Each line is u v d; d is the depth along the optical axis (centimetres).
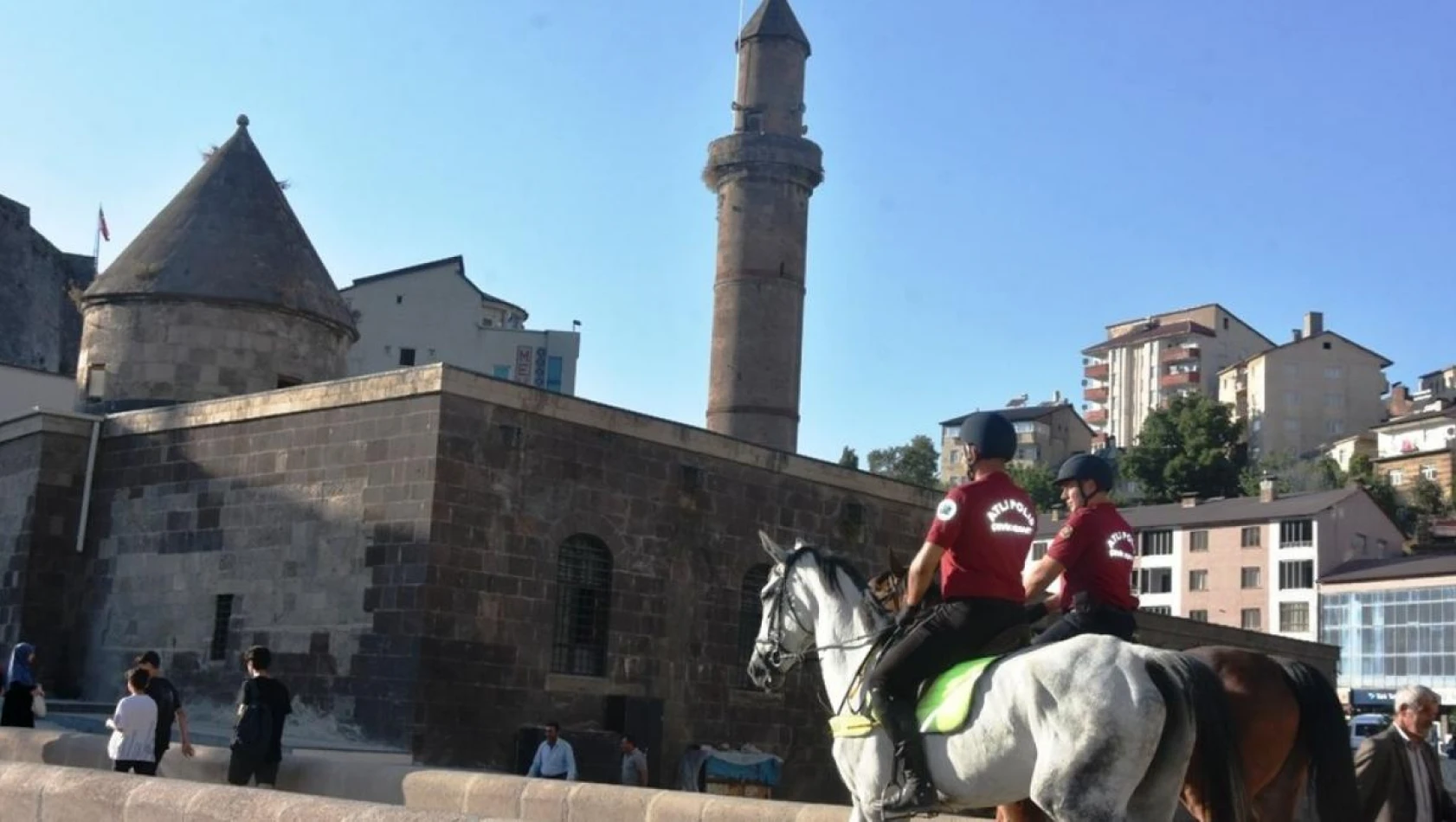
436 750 2292
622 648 2611
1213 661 927
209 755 1775
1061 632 886
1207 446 10425
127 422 2948
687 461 2791
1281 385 11962
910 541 3281
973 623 814
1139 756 701
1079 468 916
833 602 941
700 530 2797
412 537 2361
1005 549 830
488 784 1517
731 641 2830
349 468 2498
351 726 2359
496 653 2403
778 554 1004
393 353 6469
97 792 1017
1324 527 7750
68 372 6138
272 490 2625
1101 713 704
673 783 2658
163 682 1631
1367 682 7200
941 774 782
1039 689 732
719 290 4769
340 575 2458
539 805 1476
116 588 2866
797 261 4794
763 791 2761
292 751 2142
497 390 2464
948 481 13450
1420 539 8969
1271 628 7794
